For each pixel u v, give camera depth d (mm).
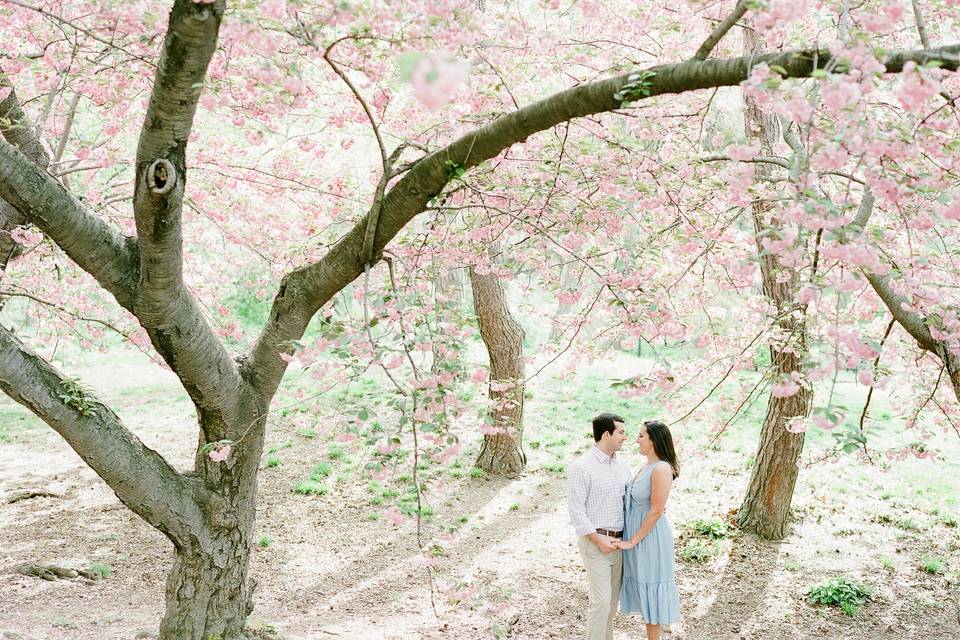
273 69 3279
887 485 9555
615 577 5059
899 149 2990
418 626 6129
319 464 10680
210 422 4723
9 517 8898
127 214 7887
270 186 7066
